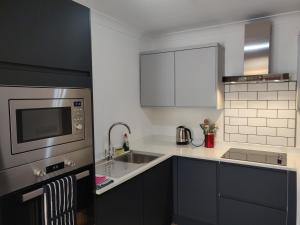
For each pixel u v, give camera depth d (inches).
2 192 40.9
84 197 59.1
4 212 42.9
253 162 86.8
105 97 100.3
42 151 47.5
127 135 113.8
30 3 45.1
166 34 123.6
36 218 48.6
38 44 46.6
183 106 110.5
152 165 88.0
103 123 99.4
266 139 105.3
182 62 109.3
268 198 86.0
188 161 100.8
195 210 100.6
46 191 47.5
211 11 92.0
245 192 89.9
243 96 108.5
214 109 116.2
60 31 51.0
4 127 41.0
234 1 82.9
